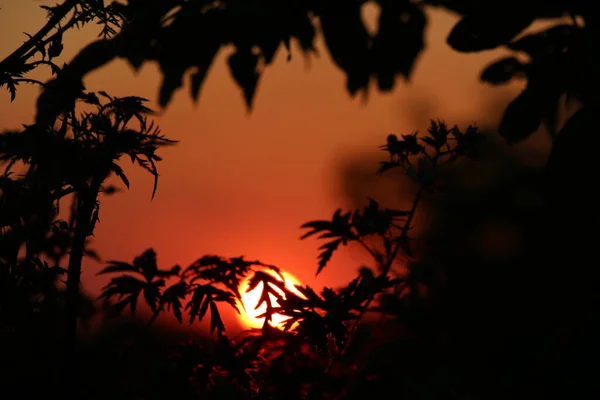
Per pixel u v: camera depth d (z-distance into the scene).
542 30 6.22
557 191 5.54
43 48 4.47
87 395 4.49
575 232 5.45
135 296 4.70
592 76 5.82
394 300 5.20
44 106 4.34
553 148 5.66
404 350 5.31
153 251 4.93
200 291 4.73
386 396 4.63
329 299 4.82
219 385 5.00
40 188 4.23
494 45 5.94
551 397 5.36
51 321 4.69
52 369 4.60
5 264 4.41
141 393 4.57
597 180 5.38
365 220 4.97
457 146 5.13
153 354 4.88
